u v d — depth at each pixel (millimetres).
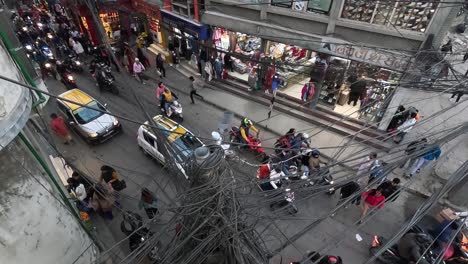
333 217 9430
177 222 4043
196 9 14805
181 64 18469
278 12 12461
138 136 11594
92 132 11969
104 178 9141
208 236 3418
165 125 10773
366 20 10672
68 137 12211
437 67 8797
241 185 4332
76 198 7465
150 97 15062
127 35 20469
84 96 13031
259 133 13297
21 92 3832
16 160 3773
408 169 10883
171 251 3662
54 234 4250
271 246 6582
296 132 12367
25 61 5133
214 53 16078
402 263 7734
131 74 16703
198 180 3799
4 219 3535
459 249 7715
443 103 13844
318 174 4559
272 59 13961
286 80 14703
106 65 15977
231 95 15930
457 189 9562
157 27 19031
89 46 19281
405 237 7664
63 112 12812
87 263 5062
